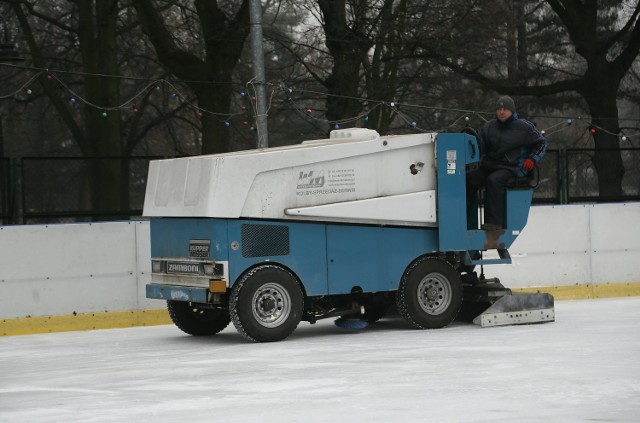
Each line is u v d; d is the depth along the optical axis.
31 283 23.56
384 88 46.91
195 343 20.16
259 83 27.73
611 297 28.56
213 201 18.95
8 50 28.73
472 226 21.83
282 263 19.52
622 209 28.83
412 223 20.53
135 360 17.78
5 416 12.73
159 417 12.25
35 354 19.34
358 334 20.67
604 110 49.97
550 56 57.47
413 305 20.53
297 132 58.62
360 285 20.16
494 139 21.38
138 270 24.55
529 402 12.55
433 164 20.78
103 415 12.51
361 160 20.09
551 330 20.19
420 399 12.91
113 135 46.16
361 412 12.15
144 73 54.31
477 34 47.69
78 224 24.02
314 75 45.09
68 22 53.69
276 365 16.36
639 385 13.64
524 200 21.48
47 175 27.55
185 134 61.41
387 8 44.16
